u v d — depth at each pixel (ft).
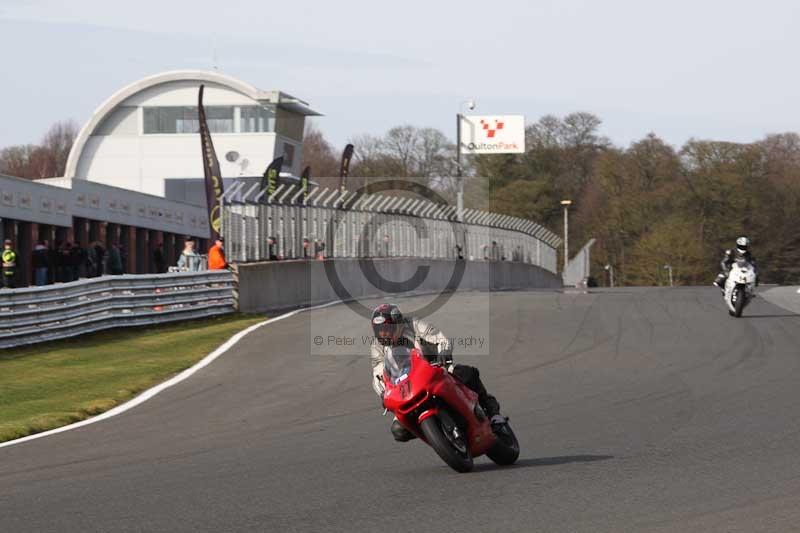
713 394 96.89
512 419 86.17
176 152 458.09
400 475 62.75
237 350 140.36
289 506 54.08
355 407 94.53
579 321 169.89
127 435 83.71
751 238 605.73
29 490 61.21
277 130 455.63
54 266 218.59
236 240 200.75
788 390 97.91
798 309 191.11
